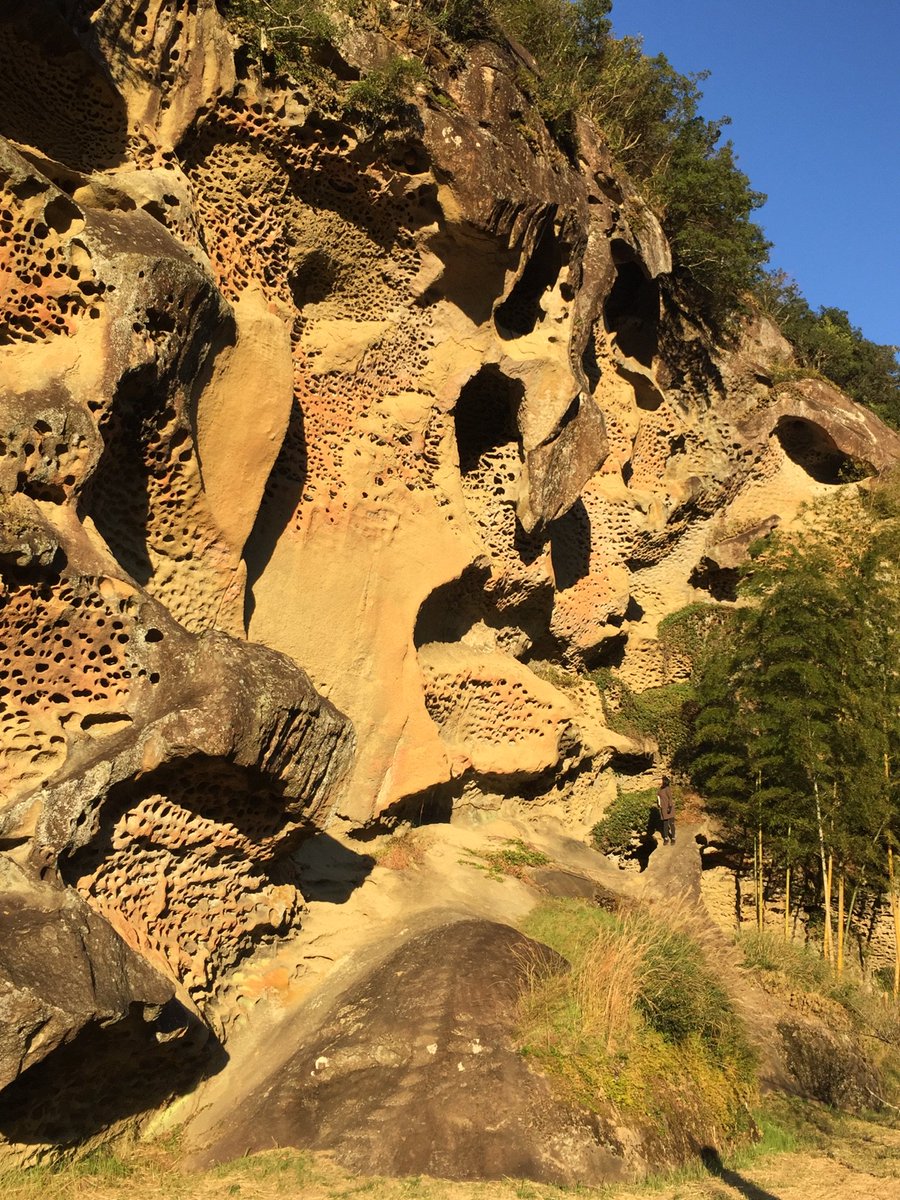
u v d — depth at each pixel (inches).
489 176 514.0
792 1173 306.2
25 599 307.4
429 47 530.3
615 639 728.3
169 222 404.2
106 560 328.2
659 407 774.5
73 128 409.1
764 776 624.7
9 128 396.5
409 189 512.1
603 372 733.3
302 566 479.2
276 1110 306.3
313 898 419.2
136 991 278.5
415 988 341.1
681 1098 326.6
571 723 605.0
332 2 486.6
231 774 324.5
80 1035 263.1
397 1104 297.1
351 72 486.9
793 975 502.3
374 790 481.7
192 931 337.1
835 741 588.1
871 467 808.3
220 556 417.4
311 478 492.4
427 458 546.9
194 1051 317.1
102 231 352.2
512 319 603.5
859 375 1159.0
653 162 794.2
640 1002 355.9
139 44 416.2
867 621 621.0
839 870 616.7
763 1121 354.3
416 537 527.2
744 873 669.9
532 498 578.2
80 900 285.4
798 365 904.3
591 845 637.3
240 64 451.5
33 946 261.7
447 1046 312.7
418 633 548.7
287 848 364.5
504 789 588.7
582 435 603.2
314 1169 280.4
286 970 374.0
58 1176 275.9
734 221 791.7
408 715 502.0
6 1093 268.7
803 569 617.0
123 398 355.9
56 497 326.3
